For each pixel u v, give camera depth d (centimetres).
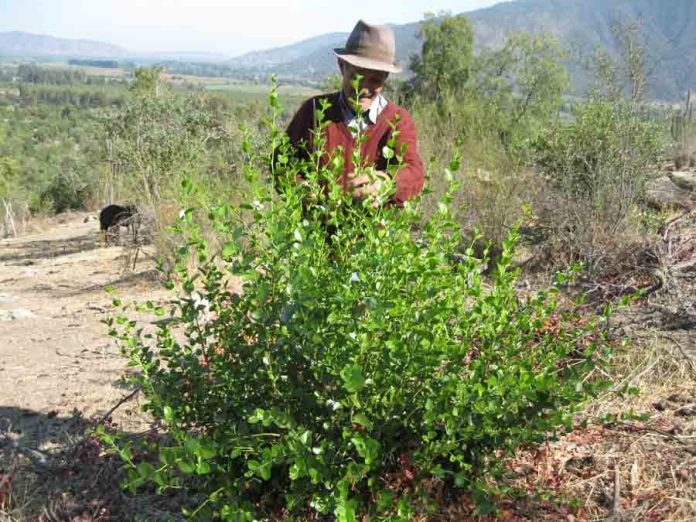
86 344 577
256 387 252
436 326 250
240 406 251
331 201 260
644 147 852
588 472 310
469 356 304
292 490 248
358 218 266
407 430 251
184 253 260
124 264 991
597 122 859
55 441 374
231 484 246
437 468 238
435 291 232
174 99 1516
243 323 259
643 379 400
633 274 629
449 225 248
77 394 446
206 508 245
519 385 233
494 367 255
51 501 304
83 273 1004
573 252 689
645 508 282
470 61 3825
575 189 808
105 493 317
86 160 2988
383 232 239
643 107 838
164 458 215
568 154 850
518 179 852
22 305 791
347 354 229
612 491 295
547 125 1028
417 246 240
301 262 236
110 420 389
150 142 1273
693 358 426
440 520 267
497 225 762
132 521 297
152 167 1134
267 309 241
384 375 236
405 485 253
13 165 4091
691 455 321
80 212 2730
